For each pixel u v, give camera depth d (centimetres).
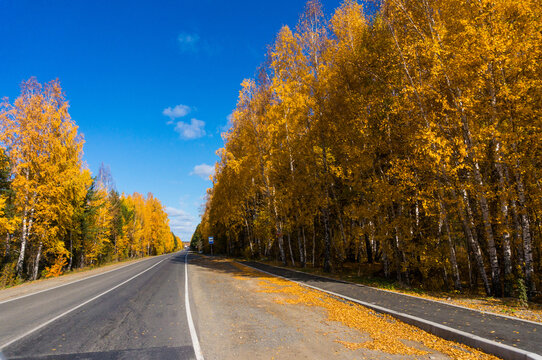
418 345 495
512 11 902
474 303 808
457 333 507
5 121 1830
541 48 868
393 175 1141
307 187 1764
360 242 1508
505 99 900
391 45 1202
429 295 965
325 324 630
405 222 1181
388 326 614
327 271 1639
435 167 1041
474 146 962
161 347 475
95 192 3356
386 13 1202
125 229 5441
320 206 1677
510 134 888
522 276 891
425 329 577
